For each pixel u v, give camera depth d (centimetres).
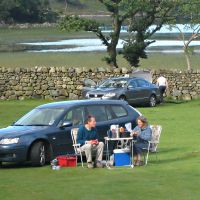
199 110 8000
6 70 9312
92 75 9262
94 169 3847
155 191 3111
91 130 3984
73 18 10969
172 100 9319
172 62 14600
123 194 3042
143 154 4312
